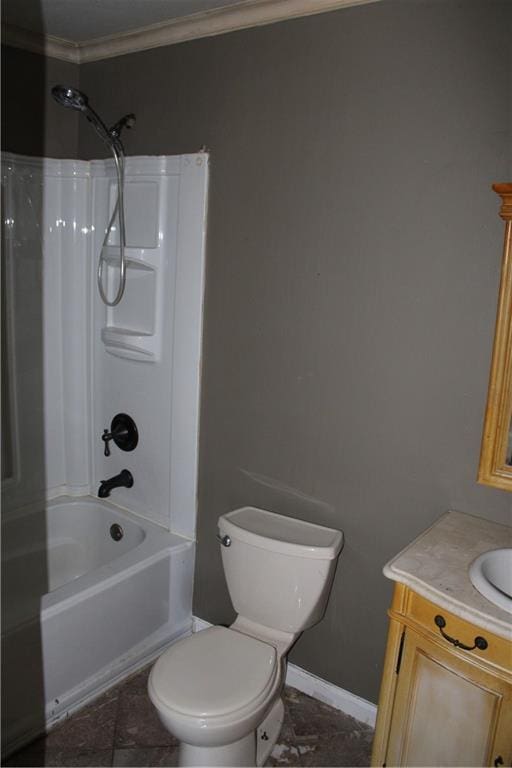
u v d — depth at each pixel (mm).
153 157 2301
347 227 1875
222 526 2033
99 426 2760
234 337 2203
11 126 2430
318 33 1844
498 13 1534
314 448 2061
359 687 2100
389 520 1935
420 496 1860
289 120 1945
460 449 1764
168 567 2381
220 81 2096
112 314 2607
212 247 2209
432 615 1438
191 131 2209
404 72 1702
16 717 1918
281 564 1920
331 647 2139
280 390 2113
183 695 1643
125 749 1956
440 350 1756
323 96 1862
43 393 2705
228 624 2414
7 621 1919
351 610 2066
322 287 1958
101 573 2166
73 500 2773
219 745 1653
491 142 1596
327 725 2082
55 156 2621
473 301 1681
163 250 2352
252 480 2242
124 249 2412
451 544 1602
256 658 1803
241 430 2242
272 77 1963
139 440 2590
